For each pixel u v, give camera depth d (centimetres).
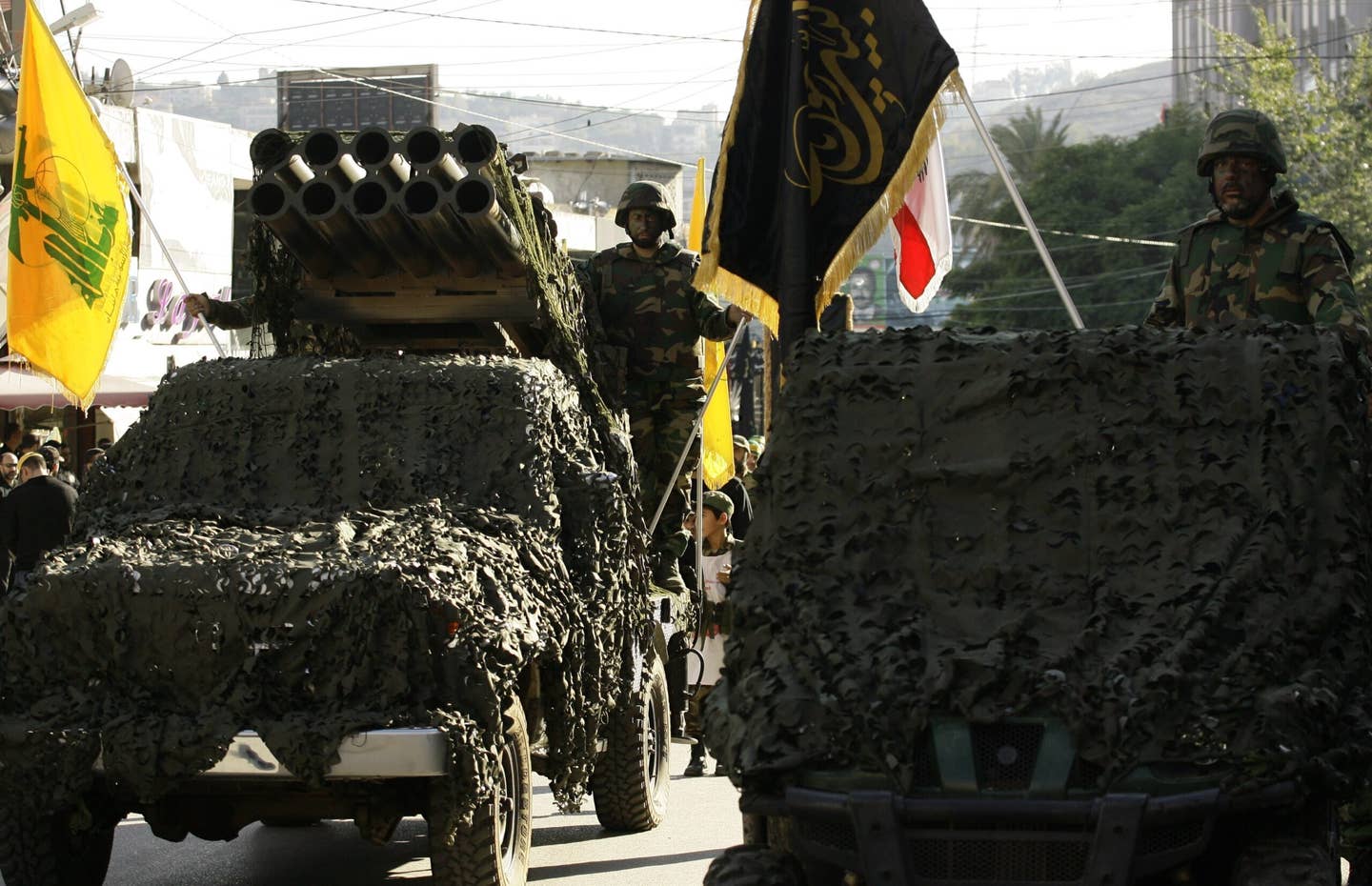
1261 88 5456
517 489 776
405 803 691
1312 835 515
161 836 717
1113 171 6831
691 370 1088
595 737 799
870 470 571
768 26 893
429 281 933
